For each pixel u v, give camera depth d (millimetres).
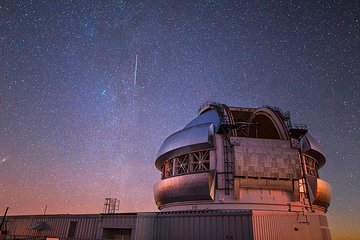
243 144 34188
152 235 25141
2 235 33969
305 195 34250
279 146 34344
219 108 40781
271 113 39812
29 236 31500
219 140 36219
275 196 33312
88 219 30500
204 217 22812
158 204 42375
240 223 21000
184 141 38500
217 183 33938
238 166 32969
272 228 20172
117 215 28250
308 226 20188
